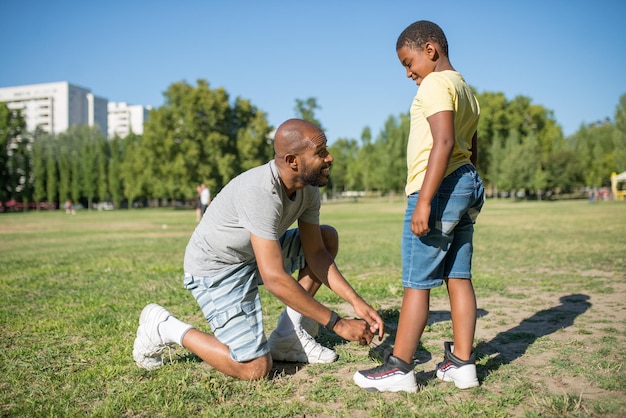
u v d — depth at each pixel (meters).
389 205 53.00
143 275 6.79
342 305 4.77
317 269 2.91
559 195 75.19
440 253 2.57
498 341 3.43
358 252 9.45
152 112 54.38
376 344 3.47
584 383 2.62
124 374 2.91
